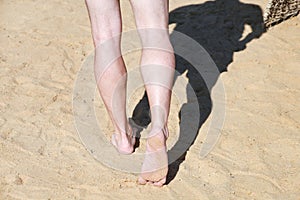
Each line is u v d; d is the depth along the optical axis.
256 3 7.50
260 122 5.45
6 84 6.05
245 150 5.12
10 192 4.75
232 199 4.63
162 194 4.69
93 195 4.70
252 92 5.87
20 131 5.40
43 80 6.11
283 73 6.15
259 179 4.82
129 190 4.74
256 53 6.52
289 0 6.90
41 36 6.95
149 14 4.32
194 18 7.22
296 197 4.66
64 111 5.64
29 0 7.79
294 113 5.56
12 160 5.06
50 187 4.79
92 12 4.44
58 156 5.11
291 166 4.96
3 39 6.88
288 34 6.86
